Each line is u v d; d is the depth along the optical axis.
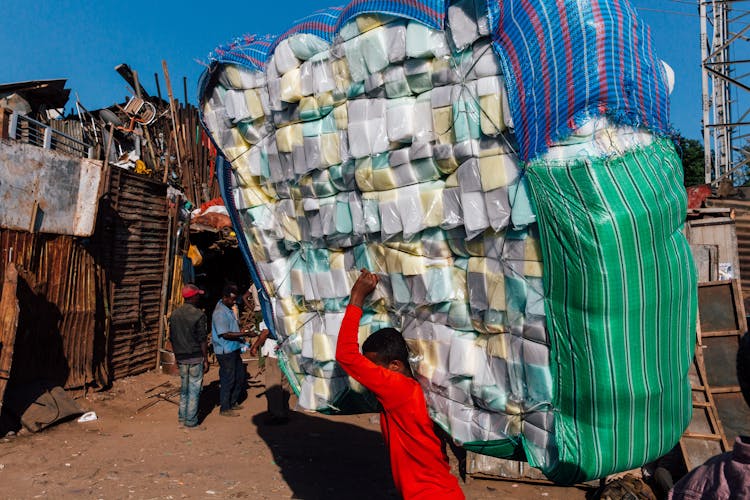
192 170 14.94
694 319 2.26
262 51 3.08
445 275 2.50
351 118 2.63
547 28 2.07
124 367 8.97
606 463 2.12
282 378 6.98
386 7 2.44
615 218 1.95
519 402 2.29
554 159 2.04
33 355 7.03
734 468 1.64
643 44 2.14
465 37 2.23
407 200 2.50
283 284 3.28
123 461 5.46
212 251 13.06
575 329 2.06
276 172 3.13
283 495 4.77
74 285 7.65
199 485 4.89
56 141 10.76
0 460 5.34
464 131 2.28
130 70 15.12
